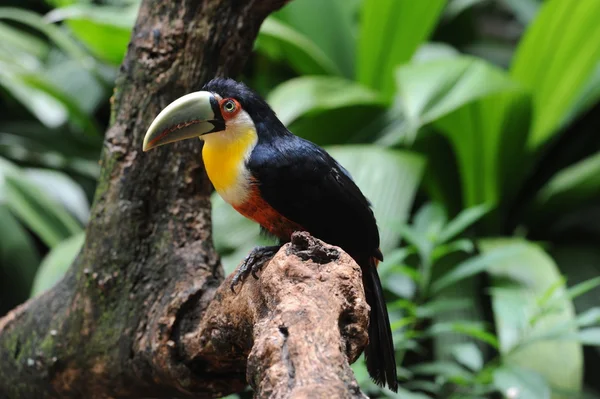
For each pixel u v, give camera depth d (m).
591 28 7.50
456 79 6.80
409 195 7.04
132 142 4.84
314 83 7.96
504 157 7.94
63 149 10.01
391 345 4.55
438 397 6.86
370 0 8.07
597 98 8.49
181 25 4.86
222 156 4.37
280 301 3.19
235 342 3.99
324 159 4.46
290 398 2.47
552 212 8.41
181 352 4.38
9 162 9.62
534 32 7.80
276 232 4.59
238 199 4.40
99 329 4.76
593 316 5.36
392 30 8.29
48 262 7.15
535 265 7.14
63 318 4.91
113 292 4.75
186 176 4.90
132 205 4.80
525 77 8.05
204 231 4.93
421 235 5.99
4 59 9.09
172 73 4.85
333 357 2.71
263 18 5.13
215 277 4.81
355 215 4.49
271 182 4.27
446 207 8.30
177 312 4.43
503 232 8.56
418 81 6.76
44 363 4.95
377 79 8.66
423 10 8.10
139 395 4.86
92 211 4.90
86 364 4.80
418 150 8.12
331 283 3.21
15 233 9.43
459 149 7.68
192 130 4.35
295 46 8.47
